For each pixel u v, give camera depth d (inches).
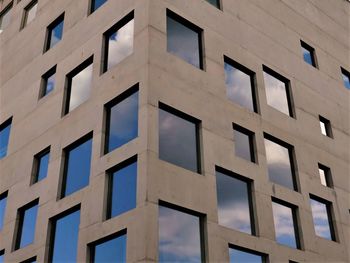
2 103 1114.7
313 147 986.7
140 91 719.1
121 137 738.8
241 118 848.3
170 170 676.7
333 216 947.3
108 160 723.4
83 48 916.6
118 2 871.7
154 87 717.9
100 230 682.8
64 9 1050.1
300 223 859.4
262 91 930.1
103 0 941.8
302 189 898.7
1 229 914.7
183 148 727.7
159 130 705.0
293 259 806.5
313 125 1020.5
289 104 1002.1
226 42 902.4
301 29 1151.0
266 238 776.9
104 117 782.5
